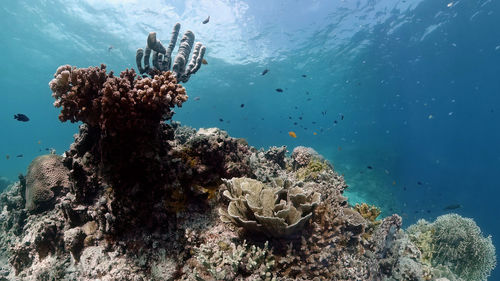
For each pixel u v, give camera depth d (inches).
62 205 147.6
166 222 135.2
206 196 152.6
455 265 274.1
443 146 2198.6
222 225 139.9
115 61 1213.1
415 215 830.5
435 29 919.7
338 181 270.1
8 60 1290.6
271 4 829.2
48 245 147.5
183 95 130.6
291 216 129.2
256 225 122.5
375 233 209.8
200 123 3314.5
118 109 115.5
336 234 163.8
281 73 1368.1
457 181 1201.4
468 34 939.3
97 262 125.7
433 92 1691.7
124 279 116.6
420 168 1294.3
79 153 158.4
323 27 937.5
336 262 150.5
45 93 1977.1
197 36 964.0
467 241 275.0
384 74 1365.7
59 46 1103.6
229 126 3535.9
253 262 112.2
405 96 1851.6
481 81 1400.1
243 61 1211.2
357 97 1927.9
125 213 131.3
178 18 868.6
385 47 1051.9
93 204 144.2
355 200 770.2
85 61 1226.6
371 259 186.5
